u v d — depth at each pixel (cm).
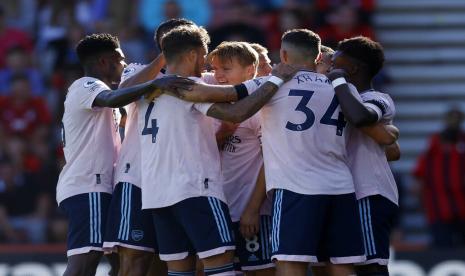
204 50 2183
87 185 2291
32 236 3812
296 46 2172
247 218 2238
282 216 2125
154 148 2156
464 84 4603
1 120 3978
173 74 2161
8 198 3838
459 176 3809
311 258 2112
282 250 2114
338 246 2153
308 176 2122
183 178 2127
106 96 2214
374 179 2248
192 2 4309
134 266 2266
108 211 2286
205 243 2119
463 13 4784
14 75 4025
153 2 4347
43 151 3953
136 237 2244
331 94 2162
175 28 2206
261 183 2225
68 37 4234
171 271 2202
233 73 2231
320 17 4225
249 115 2105
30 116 4000
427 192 3834
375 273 2255
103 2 4394
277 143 2145
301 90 2145
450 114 3884
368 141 2261
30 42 4347
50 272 3353
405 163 4359
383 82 4306
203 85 2112
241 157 2291
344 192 2142
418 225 4141
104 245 2266
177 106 2144
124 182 2261
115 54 2358
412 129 4456
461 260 3325
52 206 3856
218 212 2130
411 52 4675
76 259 2281
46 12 4400
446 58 4662
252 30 4119
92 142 2294
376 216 2248
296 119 2134
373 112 2159
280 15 4253
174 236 2170
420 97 4556
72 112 2294
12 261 3359
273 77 2138
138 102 2203
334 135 2153
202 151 2147
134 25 4328
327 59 2327
